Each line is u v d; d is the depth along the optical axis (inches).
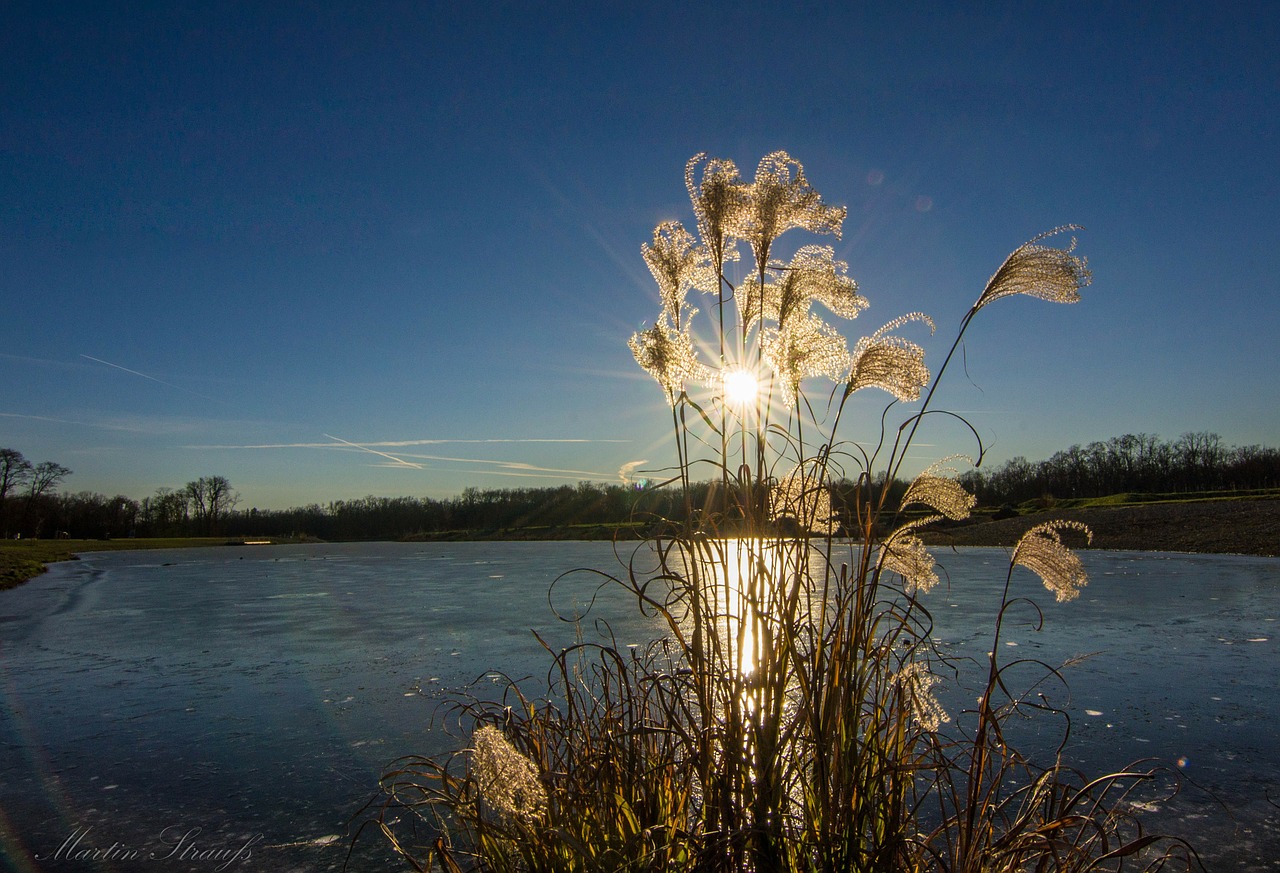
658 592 701.9
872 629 97.2
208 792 218.2
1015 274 88.8
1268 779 206.5
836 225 96.9
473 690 319.0
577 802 97.7
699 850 85.6
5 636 538.6
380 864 165.6
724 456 100.0
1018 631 449.4
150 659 434.6
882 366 92.0
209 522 3848.4
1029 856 103.7
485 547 2402.8
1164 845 168.9
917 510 99.6
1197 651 386.3
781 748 89.7
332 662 406.9
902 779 98.3
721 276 103.4
